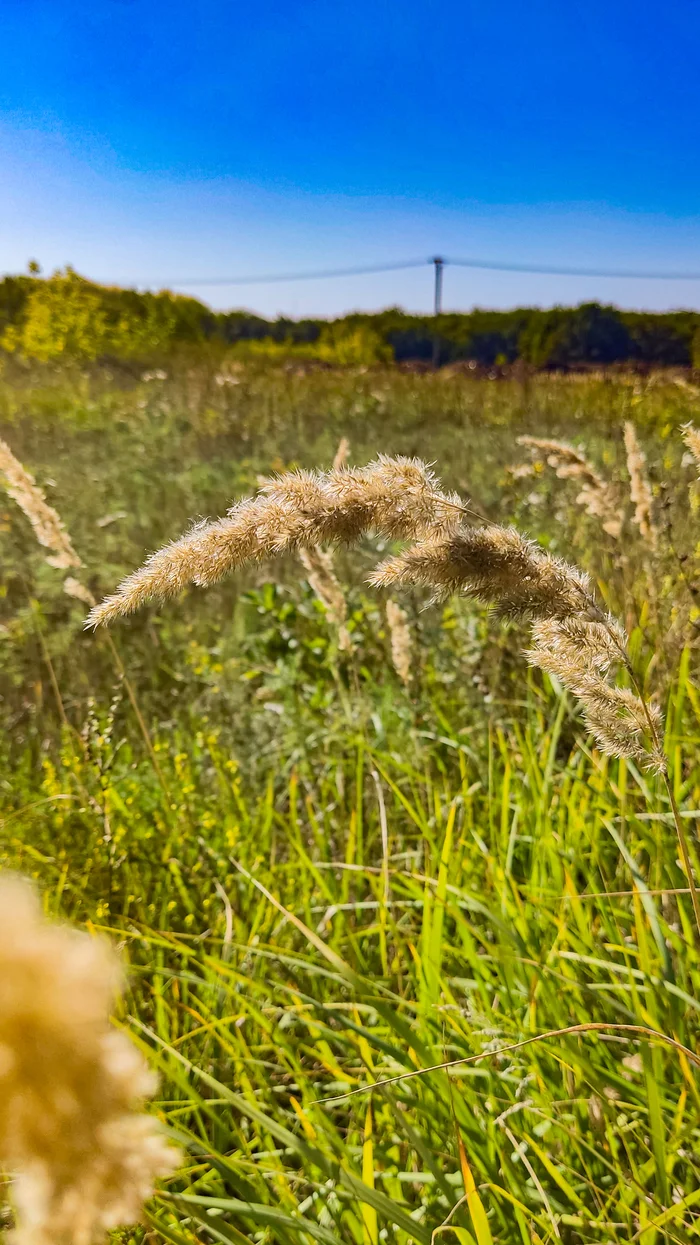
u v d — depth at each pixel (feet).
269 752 13.17
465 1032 6.91
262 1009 7.48
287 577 18.94
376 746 12.28
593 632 5.68
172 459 32.07
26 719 14.90
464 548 5.53
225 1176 5.70
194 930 9.21
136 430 36.81
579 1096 6.76
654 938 7.61
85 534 21.50
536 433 32.22
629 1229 5.98
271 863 9.93
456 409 43.14
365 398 47.85
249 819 10.77
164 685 16.02
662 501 12.52
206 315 107.76
